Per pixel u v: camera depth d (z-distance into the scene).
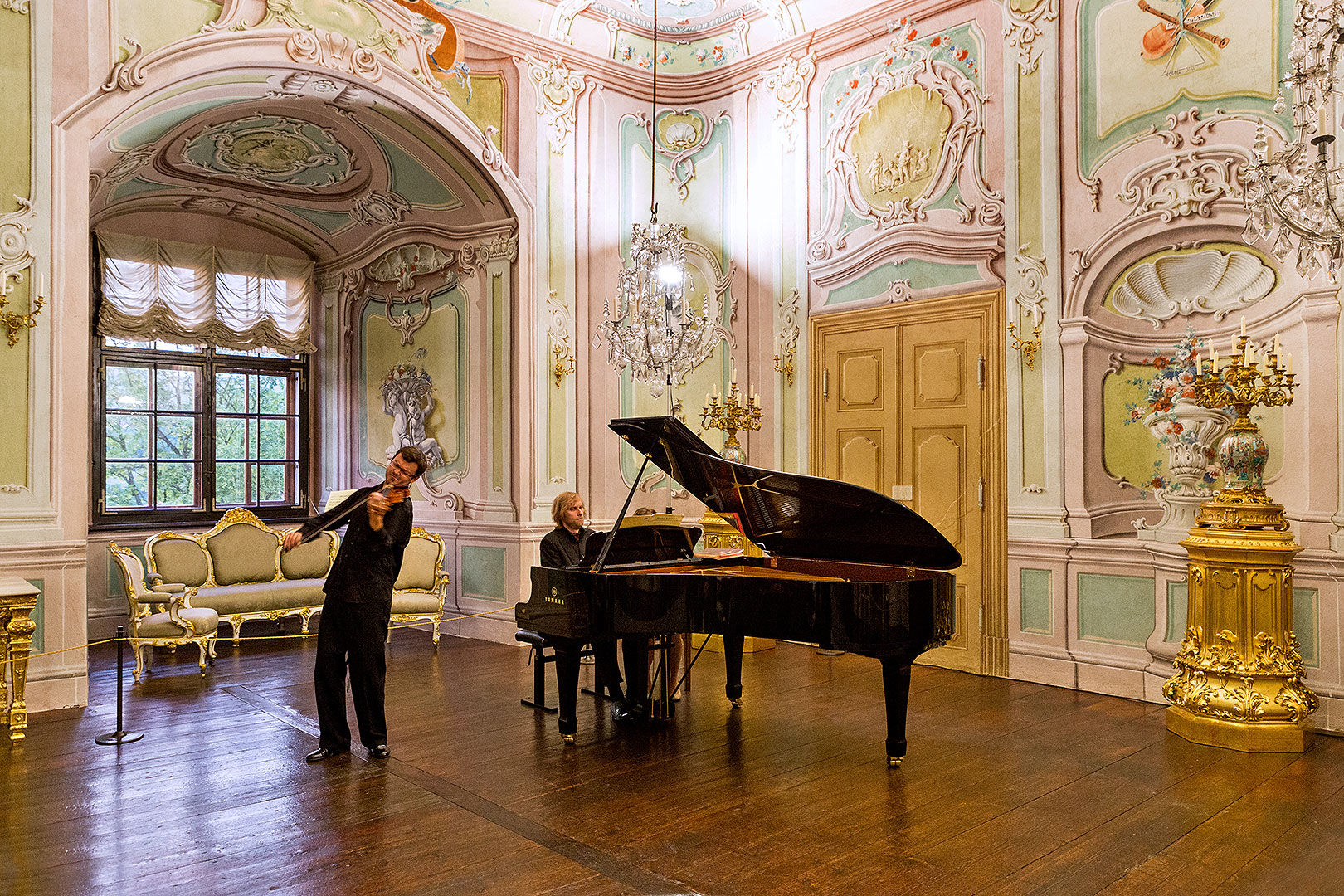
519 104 6.93
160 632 5.75
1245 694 4.22
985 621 6.00
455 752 4.16
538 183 7.02
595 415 7.33
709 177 7.47
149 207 7.60
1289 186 3.47
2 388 4.78
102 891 2.73
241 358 8.29
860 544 4.29
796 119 7.01
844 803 3.49
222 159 6.92
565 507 4.83
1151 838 3.15
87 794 3.58
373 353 8.33
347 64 5.93
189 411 7.95
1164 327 5.37
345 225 8.14
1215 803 3.49
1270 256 4.90
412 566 7.03
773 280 7.14
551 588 4.22
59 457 4.94
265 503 8.47
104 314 7.35
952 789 3.65
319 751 4.05
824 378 6.84
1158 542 5.07
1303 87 3.53
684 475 4.41
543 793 3.61
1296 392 4.70
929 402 6.29
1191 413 4.84
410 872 2.87
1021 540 5.74
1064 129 5.64
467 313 7.40
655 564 4.66
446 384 7.61
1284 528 4.29
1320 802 3.50
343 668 4.09
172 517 7.77
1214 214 5.04
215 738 4.36
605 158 7.40
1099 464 5.59
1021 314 5.78
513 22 6.83
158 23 5.27
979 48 6.05
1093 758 4.07
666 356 6.21
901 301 6.43
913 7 6.34
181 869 2.88
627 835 3.19
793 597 3.76
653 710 4.72
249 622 7.88
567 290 7.19
